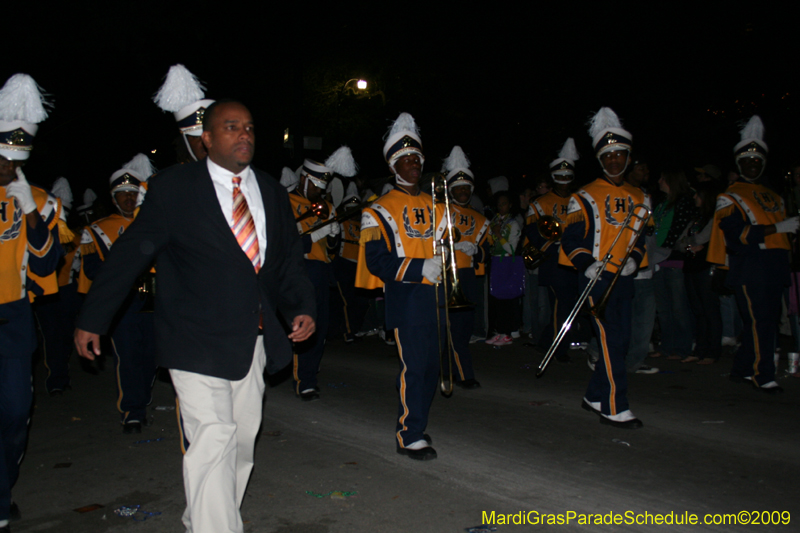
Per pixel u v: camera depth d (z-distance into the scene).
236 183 3.26
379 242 4.83
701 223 7.52
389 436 5.36
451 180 6.98
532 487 4.24
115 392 7.25
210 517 3.07
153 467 4.78
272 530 3.71
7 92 3.75
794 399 6.14
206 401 3.15
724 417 5.62
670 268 7.88
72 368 8.71
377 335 10.91
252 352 3.19
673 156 13.30
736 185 6.50
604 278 5.47
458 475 4.47
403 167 4.95
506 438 5.21
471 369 6.90
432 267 4.67
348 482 4.39
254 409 3.43
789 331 8.20
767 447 4.88
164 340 3.18
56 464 4.88
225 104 3.23
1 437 3.63
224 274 3.15
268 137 22.70
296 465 4.72
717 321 7.66
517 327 10.12
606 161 5.64
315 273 6.64
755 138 6.48
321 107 23.19
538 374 5.77
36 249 3.90
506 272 9.23
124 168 5.93
